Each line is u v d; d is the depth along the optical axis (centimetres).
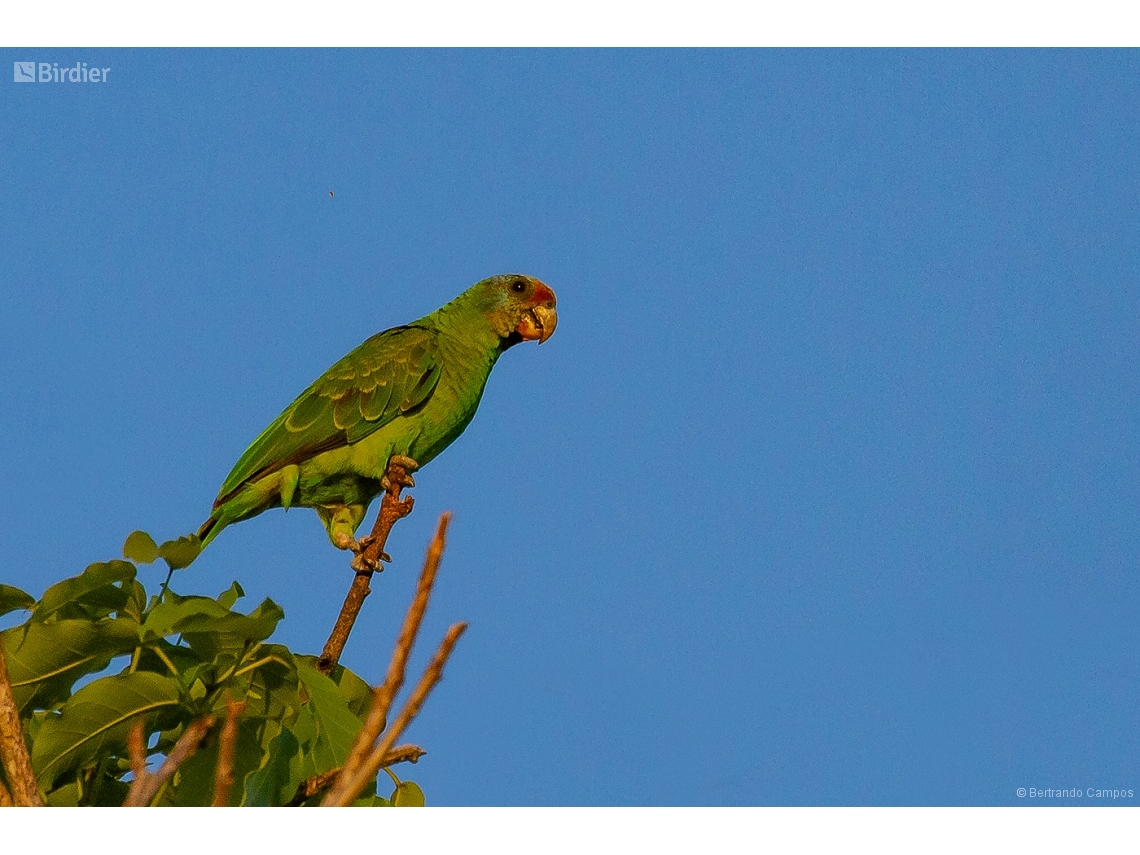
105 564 842
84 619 849
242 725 877
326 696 857
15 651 841
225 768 449
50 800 861
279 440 1483
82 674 879
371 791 876
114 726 848
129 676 834
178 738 894
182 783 873
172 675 897
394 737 466
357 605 1017
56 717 848
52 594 836
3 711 664
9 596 845
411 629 483
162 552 866
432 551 491
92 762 867
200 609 860
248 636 854
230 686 889
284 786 844
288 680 892
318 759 861
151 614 851
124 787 894
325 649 997
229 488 1483
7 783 707
